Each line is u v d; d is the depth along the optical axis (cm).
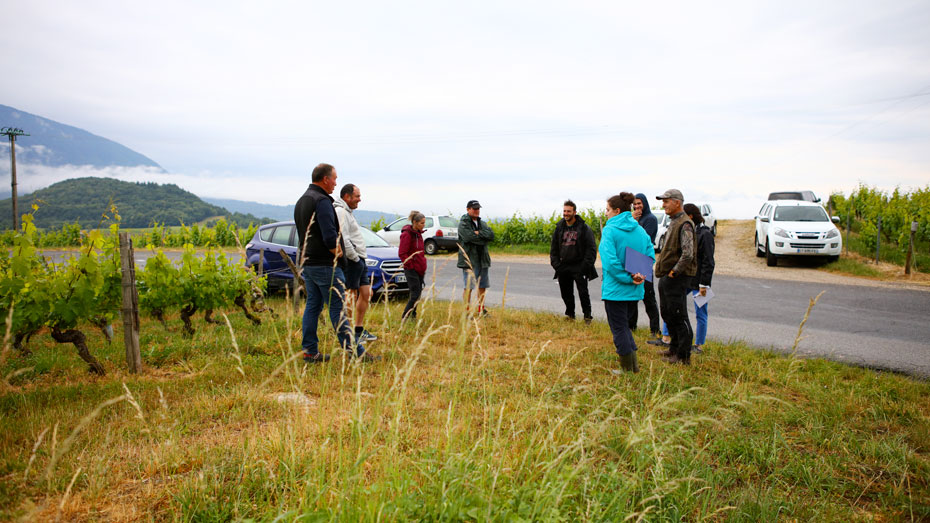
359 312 595
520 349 615
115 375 501
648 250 526
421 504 232
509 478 257
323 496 235
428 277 1380
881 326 798
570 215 770
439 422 352
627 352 507
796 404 441
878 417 412
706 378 497
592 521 231
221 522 243
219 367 512
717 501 282
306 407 376
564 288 798
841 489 304
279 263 1072
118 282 571
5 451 308
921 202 1825
